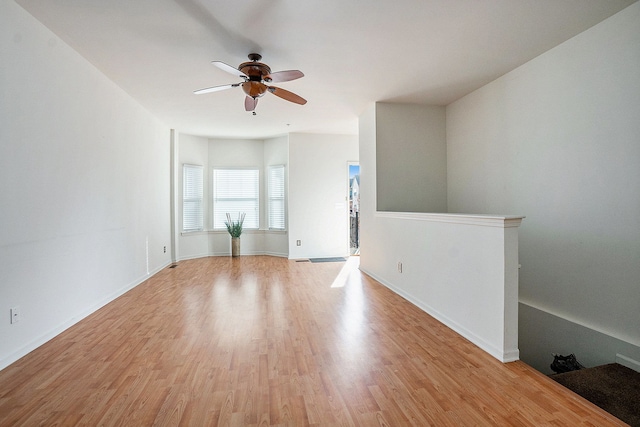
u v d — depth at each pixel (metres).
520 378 2.02
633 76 2.48
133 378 2.04
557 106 3.11
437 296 3.11
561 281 3.09
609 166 2.66
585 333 2.85
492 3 2.42
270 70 3.37
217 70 3.53
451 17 2.59
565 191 3.05
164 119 5.50
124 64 3.37
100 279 3.52
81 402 1.78
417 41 2.98
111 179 3.79
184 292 4.14
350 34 2.84
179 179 6.57
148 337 2.70
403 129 4.84
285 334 2.75
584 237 2.87
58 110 2.83
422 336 2.69
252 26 2.68
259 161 7.43
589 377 2.42
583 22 2.70
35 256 2.54
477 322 2.51
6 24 2.26
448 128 4.91
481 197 4.21
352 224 7.18
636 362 2.47
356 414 1.68
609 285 2.67
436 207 4.93
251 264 6.18
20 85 2.39
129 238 4.29
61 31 2.72
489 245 2.37
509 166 3.73
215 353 2.39
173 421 1.62
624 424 1.58
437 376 2.05
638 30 2.44
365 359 2.29
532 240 3.42
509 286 2.23
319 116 5.47
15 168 2.34
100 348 2.49
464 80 3.94
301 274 5.24
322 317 3.18
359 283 4.59
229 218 7.26
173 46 3.01
